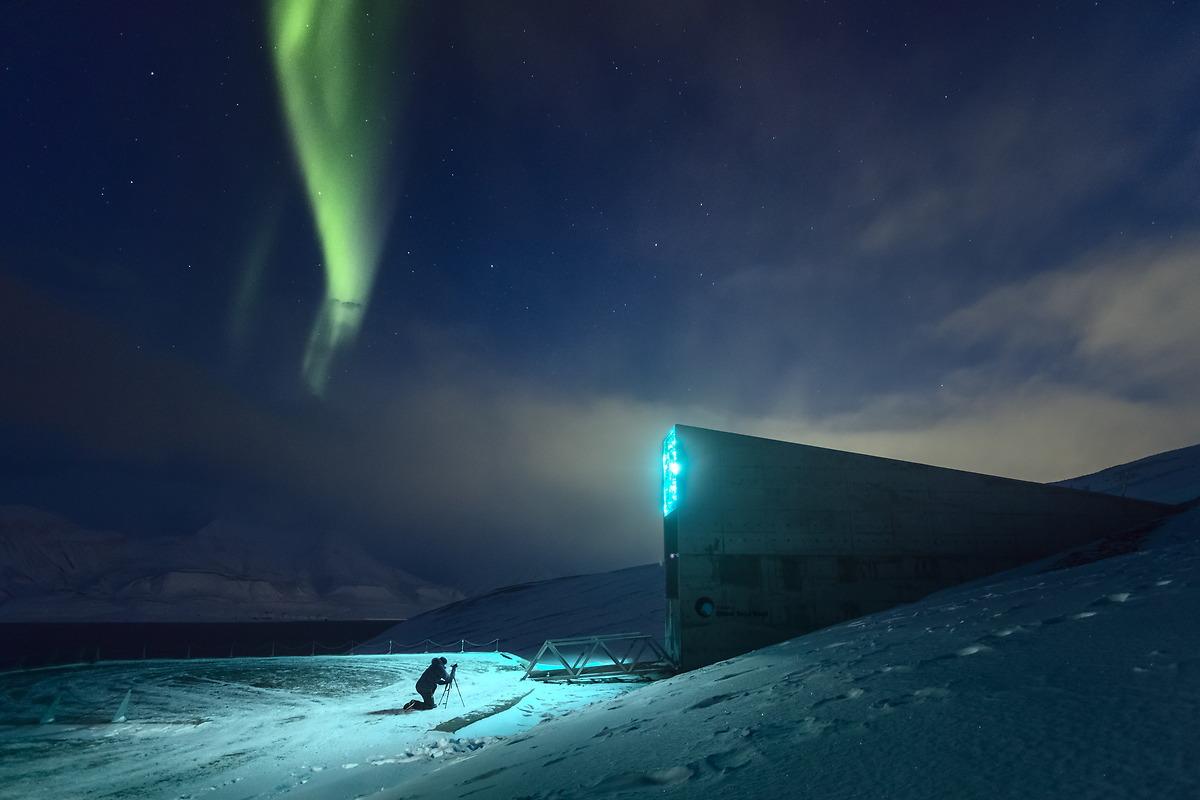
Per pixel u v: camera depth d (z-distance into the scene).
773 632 18.34
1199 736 2.05
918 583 18.70
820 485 19.33
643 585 54.50
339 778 9.08
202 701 19.55
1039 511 19.23
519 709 14.27
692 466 19.38
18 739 14.29
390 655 36.66
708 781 2.91
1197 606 4.11
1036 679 3.29
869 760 2.64
